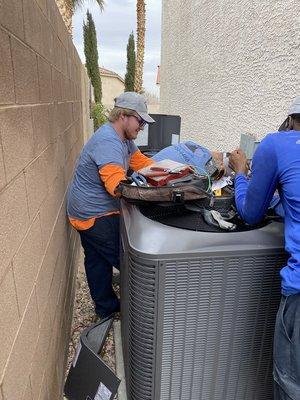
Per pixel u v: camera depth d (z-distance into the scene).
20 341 1.17
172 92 7.41
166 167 1.88
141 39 16.72
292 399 1.29
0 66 1.05
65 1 7.07
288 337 1.28
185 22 5.89
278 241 1.48
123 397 1.98
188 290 1.45
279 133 1.38
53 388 1.78
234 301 1.50
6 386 1.01
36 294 1.46
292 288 1.25
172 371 1.58
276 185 1.39
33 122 1.53
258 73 2.90
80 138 4.89
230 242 1.45
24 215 1.29
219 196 1.92
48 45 2.10
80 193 2.32
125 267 1.71
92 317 2.81
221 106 3.97
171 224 1.56
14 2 1.28
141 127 2.38
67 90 3.17
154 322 1.48
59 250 2.23
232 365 1.62
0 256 0.98
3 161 1.04
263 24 2.77
